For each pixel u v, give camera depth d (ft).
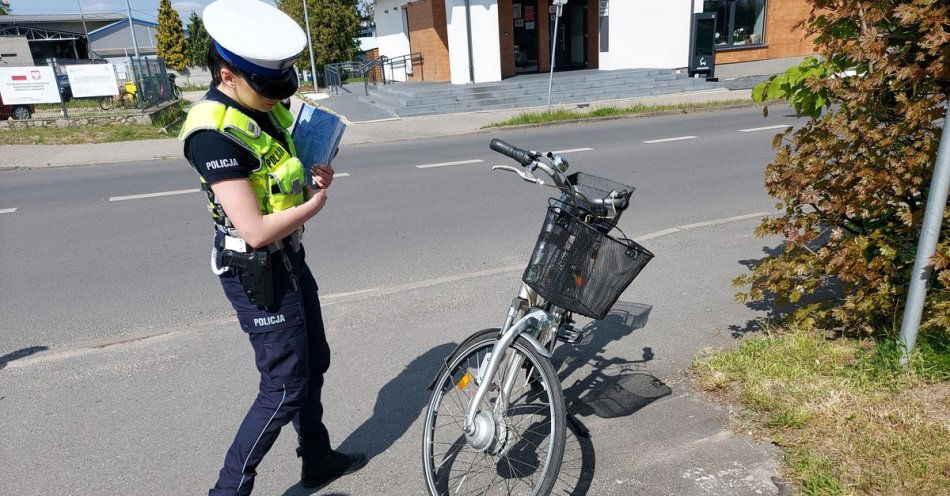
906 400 9.36
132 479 9.45
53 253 21.59
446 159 36.91
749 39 71.67
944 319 9.52
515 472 9.11
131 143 49.62
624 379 11.35
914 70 9.45
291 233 7.26
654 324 13.47
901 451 8.38
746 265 16.61
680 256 17.58
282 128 7.52
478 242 20.58
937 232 9.34
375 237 21.72
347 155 40.88
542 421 10.12
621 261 7.63
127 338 14.49
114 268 19.70
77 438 10.51
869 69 10.11
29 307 16.76
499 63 64.64
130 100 63.77
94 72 60.39
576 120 51.03
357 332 14.02
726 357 11.37
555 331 8.63
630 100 60.59
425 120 55.21
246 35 6.62
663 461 9.04
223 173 6.64
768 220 11.77
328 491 9.08
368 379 12.06
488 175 31.37
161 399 11.63
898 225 10.93
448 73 76.54
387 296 15.94
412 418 10.77
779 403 9.75
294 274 7.53
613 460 9.18
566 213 7.64
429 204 25.95
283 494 9.07
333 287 17.22
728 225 20.22
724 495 8.26
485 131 48.78
